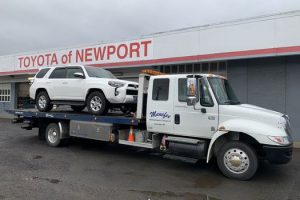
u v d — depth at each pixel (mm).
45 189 5758
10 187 5832
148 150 9984
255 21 11680
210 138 7125
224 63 13148
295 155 9766
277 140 6305
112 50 16062
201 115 7180
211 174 7129
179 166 7883
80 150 9883
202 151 7113
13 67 22188
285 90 11711
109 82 9164
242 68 12664
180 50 13648
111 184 6207
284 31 11062
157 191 5820
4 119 22312
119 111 10312
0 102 25078
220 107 6969
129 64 15367
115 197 5418
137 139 8398
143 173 7137
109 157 8844
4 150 9672
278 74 11867
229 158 6750
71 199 5254
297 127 11461
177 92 7512
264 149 6383
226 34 12359
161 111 7727
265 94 12148
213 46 12695
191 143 7258
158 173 7160
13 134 13602
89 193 5594
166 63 14070
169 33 13984
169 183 6367
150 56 14641
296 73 11492
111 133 8812
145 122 8289
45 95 10914
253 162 6504
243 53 11930
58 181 6312
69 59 18141
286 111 11695
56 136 10328
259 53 11570
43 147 10320
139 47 15031
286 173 7332
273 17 11289
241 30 12008
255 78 12367
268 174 7215
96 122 9180
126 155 9172
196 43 13172
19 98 23875
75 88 9914
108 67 16219
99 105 9352
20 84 23844
